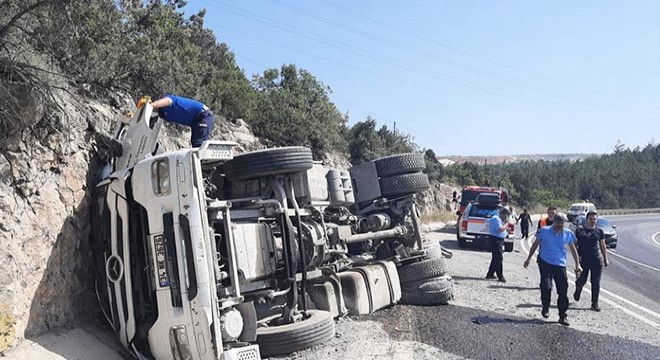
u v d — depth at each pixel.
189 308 6.02
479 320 9.78
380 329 8.64
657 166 102.12
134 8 12.55
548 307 10.12
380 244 11.27
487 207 22.70
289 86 23.81
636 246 30.83
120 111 9.15
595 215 11.18
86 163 7.43
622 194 91.75
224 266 6.91
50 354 5.94
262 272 7.43
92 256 7.11
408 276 10.94
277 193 8.05
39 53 7.32
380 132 34.81
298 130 19.20
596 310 11.06
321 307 8.88
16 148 6.34
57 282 6.56
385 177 11.26
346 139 28.17
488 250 22.44
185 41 15.48
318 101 23.97
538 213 62.22
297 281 7.98
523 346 8.27
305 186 8.39
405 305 10.70
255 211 7.85
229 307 6.36
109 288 6.65
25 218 6.24
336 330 8.38
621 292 13.73
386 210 11.44
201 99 14.04
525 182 69.81
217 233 6.89
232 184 8.30
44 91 6.68
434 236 27.34
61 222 6.78
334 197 9.63
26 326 6.00
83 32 8.79
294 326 7.38
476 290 12.65
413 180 11.30
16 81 6.49
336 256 9.48
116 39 10.60
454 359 7.43
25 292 6.04
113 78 9.12
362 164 11.38
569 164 108.75
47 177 6.71
